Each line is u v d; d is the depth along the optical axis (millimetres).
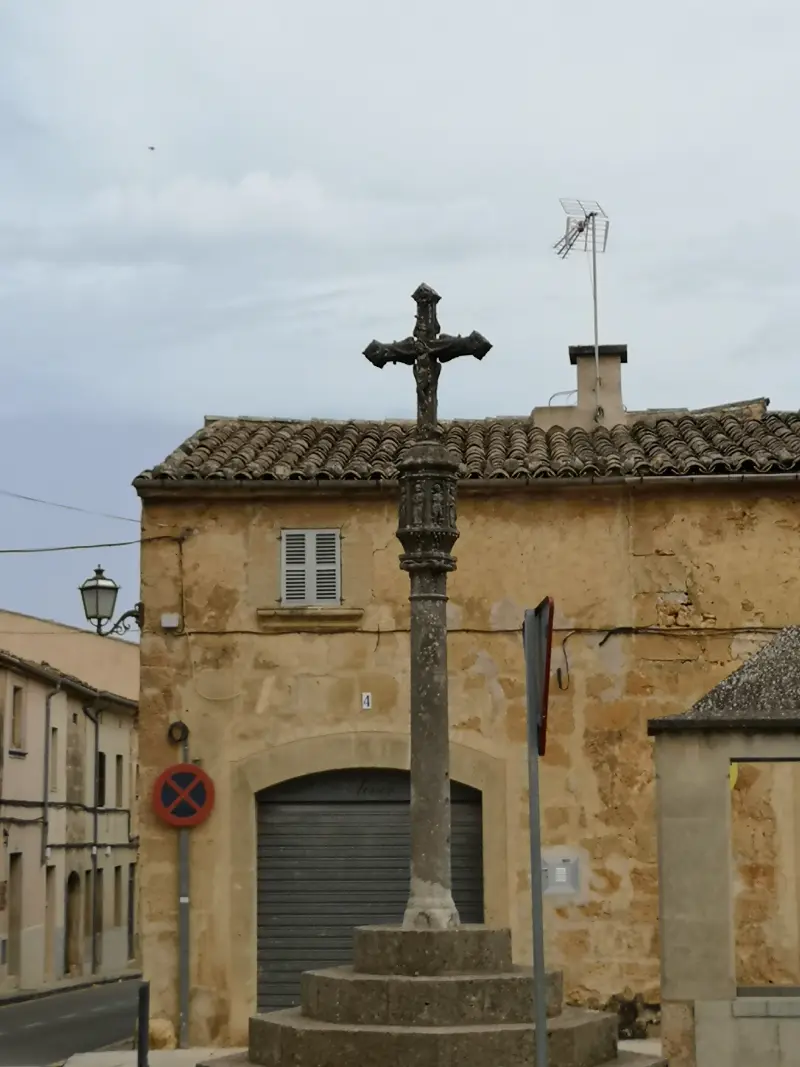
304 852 19188
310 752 19125
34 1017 27797
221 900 18844
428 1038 11617
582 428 22734
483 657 19328
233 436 21969
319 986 12453
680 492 19531
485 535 19547
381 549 19500
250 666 19297
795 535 19453
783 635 14836
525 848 18953
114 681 47250
